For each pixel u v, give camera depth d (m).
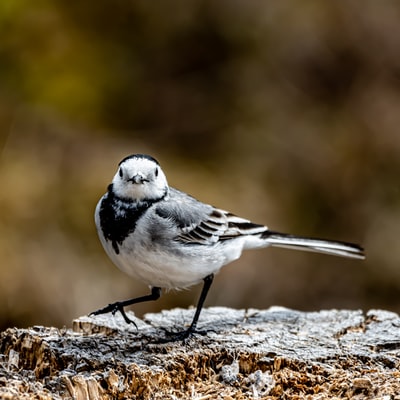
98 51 16.73
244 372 7.03
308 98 16.94
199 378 6.92
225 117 16.52
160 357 6.98
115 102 16.27
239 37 17.33
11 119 15.05
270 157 15.91
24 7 16.50
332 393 6.53
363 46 17.28
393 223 15.70
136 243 7.50
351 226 15.70
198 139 16.16
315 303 14.77
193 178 14.82
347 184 15.97
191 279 7.88
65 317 12.73
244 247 8.62
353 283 15.16
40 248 13.20
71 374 6.73
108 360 6.88
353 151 16.27
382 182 16.08
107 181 14.12
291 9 17.45
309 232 15.37
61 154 14.55
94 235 13.52
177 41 17.30
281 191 15.47
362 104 16.89
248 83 16.94
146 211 7.56
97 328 7.91
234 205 14.62
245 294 14.16
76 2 17.08
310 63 17.23
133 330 7.78
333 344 7.36
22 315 12.70
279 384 6.70
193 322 7.78
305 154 16.08
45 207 13.66
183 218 7.73
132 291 13.12
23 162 14.25
